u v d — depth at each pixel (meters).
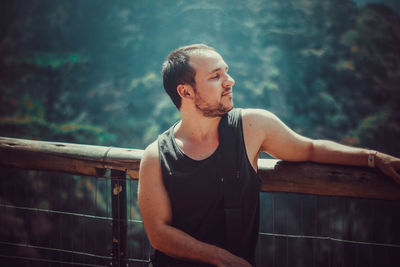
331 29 14.02
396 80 13.09
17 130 13.41
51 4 15.09
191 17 14.31
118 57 14.11
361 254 7.92
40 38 14.75
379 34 13.92
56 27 14.78
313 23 14.02
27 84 13.98
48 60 14.23
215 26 14.19
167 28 14.29
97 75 13.92
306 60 13.42
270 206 10.22
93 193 8.89
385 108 12.67
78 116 13.31
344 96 13.02
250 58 13.70
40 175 5.73
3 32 14.91
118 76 13.75
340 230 8.95
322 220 9.30
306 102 12.95
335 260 8.09
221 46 14.00
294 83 13.28
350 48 13.61
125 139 12.78
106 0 15.00
